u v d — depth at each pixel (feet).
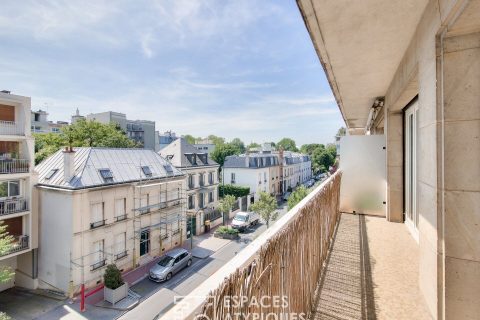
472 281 5.12
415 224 12.03
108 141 91.56
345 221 15.03
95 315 34.04
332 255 10.77
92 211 39.93
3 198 38.04
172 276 44.65
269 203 78.89
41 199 40.63
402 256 10.31
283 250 5.06
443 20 5.18
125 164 48.70
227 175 108.37
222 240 63.87
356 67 10.84
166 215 54.39
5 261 41.39
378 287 8.23
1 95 37.42
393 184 14.52
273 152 143.84
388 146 14.48
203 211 71.00
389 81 12.93
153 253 51.42
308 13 6.85
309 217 7.74
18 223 39.88
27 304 36.52
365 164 16.30
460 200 5.23
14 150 39.42
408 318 6.61
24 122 39.99
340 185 16.71
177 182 57.11
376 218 15.48
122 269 44.60
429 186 6.03
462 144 5.23
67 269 37.68
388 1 6.26
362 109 19.98
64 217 38.06
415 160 11.85
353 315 6.99
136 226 47.24
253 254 3.95
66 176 38.96
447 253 5.35
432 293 5.91
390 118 14.30
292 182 143.02
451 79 5.33
